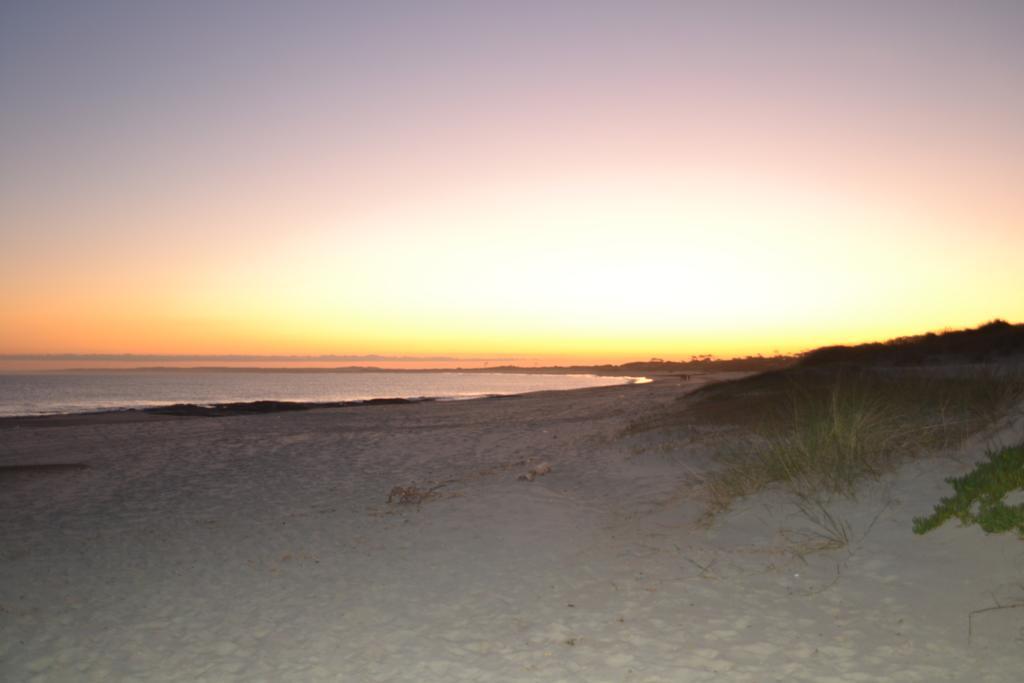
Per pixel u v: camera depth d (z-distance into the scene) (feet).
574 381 526.16
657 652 17.19
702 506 29.58
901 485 25.80
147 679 16.85
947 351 88.43
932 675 14.69
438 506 35.12
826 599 19.34
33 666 17.78
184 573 25.75
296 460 55.98
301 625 20.24
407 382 516.73
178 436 77.92
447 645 18.44
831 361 101.24
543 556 26.22
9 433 83.66
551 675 16.30
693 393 98.84
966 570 18.95
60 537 31.50
